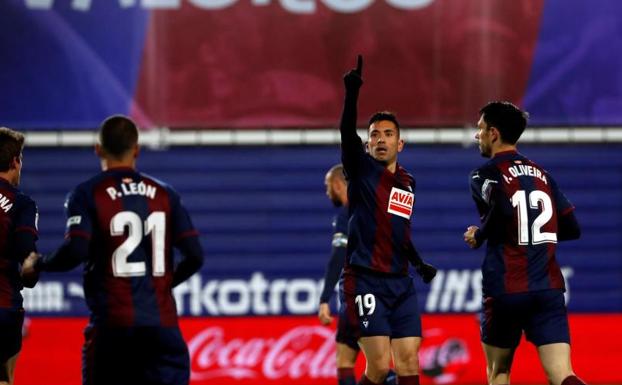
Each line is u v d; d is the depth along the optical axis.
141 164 40.44
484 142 22.94
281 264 40.31
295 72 40.66
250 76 40.62
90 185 18.92
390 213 22.88
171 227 19.16
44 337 39.31
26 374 39.12
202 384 39.38
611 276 40.72
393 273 23.02
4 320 21.83
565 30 41.09
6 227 21.64
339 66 40.66
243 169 40.69
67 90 40.34
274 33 40.69
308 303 40.22
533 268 21.83
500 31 40.88
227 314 39.94
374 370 22.86
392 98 40.59
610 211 40.94
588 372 40.19
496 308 22.09
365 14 40.66
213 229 40.41
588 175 41.03
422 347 39.75
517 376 39.31
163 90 40.53
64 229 40.06
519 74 40.88
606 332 40.38
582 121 40.91
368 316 22.84
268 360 39.69
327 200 40.72
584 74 41.06
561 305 21.98
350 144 22.61
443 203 40.59
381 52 40.62
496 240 22.19
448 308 40.19
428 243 40.44
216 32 40.62
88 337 18.89
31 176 40.19
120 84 40.47
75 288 39.62
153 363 18.83
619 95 41.09
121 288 18.64
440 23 40.75
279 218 40.56
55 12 40.41
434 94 40.66
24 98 40.25
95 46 40.47
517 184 22.03
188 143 40.66
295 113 40.62
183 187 40.53
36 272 19.69
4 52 40.22
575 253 40.75
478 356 39.75
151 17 40.53
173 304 19.06
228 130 40.78
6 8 40.28
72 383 39.28
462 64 40.78
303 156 40.81
